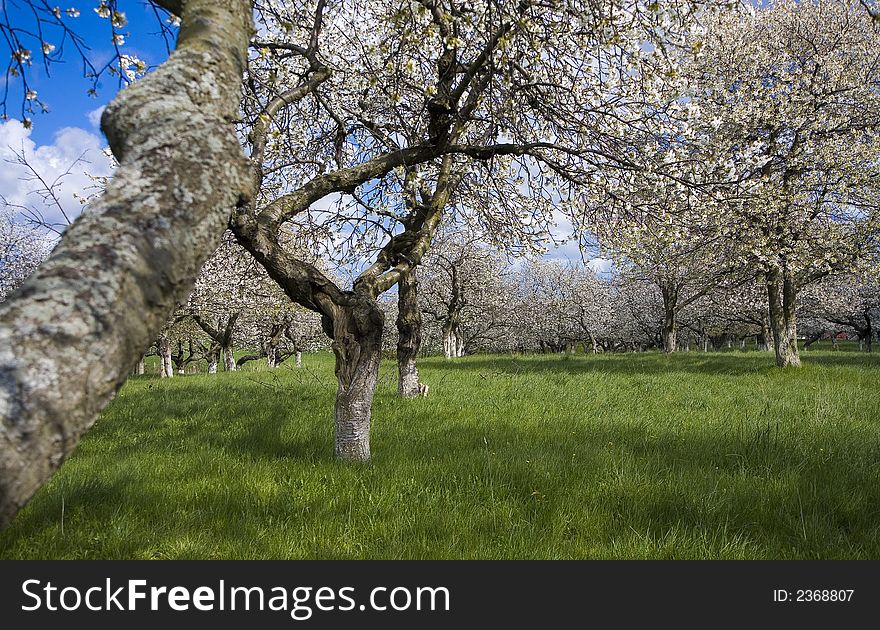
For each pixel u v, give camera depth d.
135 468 5.47
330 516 4.20
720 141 8.11
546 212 9.08
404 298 10.48
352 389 5.67
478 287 34.78
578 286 47.69
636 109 7.25
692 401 9.82
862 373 13.95
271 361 28.78
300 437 6.75
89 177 8.51
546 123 7.62
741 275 17.48
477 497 4.54
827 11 15.71
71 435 1.02
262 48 5.81
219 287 20.42
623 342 57.22
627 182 6.99
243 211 4.91
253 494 4.61
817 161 14.35
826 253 15.04
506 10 5.25
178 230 1.25
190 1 1.78
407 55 6.86
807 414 8.12
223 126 1.50
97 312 1.07
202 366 39.88
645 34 5.63
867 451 5.84
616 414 8.44
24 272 17.02
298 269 5.40
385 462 5.52
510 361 24.22
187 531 3.94
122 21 3.99
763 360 19.80
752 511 4.27
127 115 1.44
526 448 6.05
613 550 3.69
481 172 8.88
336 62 7.78
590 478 5.01
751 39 15.09
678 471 5.25
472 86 6.88
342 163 8.53
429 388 11.95
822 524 4.03
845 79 14.54
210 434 7.12
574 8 5.73
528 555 3.62
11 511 0.96
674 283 28.14
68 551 3.68
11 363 0.98
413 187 7.68
